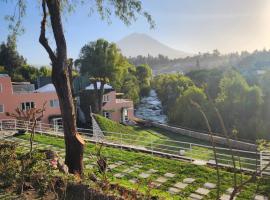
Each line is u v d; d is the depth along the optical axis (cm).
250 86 4106
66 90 1389
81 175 1154
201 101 4250
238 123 3784
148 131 4234
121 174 1533
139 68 7788
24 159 1075
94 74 4956
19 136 2289
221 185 1397
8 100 3959
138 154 1870
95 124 3597
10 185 1027
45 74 6394
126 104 5162
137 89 6788
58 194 985
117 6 1411
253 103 3769
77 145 1396
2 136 2289
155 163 1703
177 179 1482
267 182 913
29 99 4116
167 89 6056
